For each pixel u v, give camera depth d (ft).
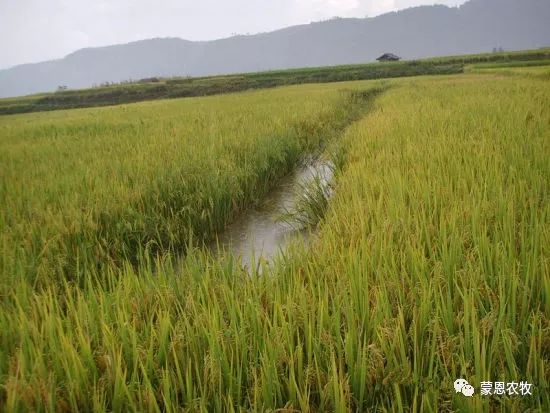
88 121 63.46
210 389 7.25
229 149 30.50
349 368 7.38
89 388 7.55
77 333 8.78
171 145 31.04
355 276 9.94
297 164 35.35
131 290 10.94
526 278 8.80
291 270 11.06
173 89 234.99
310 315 8.67
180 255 18.80
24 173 25.88
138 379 7.48
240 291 10.31
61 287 13.28
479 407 6.24
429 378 7.04
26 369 7.79
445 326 8.00
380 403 7.14
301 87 160.66
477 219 12.59
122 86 250.16
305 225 20.80
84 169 25.30
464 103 44.21
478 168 17.88
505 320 8.09
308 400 6.75
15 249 14.29
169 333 8.76
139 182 22.31
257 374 7.74
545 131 24.56
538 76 91.76
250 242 20.58
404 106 49.44
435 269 9.64
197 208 20.83
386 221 12.71
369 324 8.41
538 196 13.66
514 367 6.90
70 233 16.47
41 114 139.54
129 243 17.60
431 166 19.03
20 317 9.23
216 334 8.05
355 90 109.60
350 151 27.58
